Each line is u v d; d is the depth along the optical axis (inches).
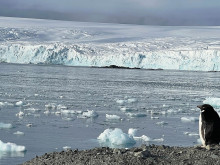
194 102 1238.9
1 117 777.6
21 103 1001.5
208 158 264.2
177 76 3053.6
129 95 1424.7
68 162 269.3
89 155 283.9
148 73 3457.2
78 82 2027.6
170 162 260.2
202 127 299.1
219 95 1533.0
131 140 546.6
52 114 843.4
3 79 2015.3
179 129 685.9
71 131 639.1
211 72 4001.0
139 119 813.2
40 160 287.4
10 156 447.8
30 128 657.0
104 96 1342.3
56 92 1412.4
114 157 270.5
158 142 556.1
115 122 759.7
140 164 255.4
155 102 1208.2
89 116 828.6
